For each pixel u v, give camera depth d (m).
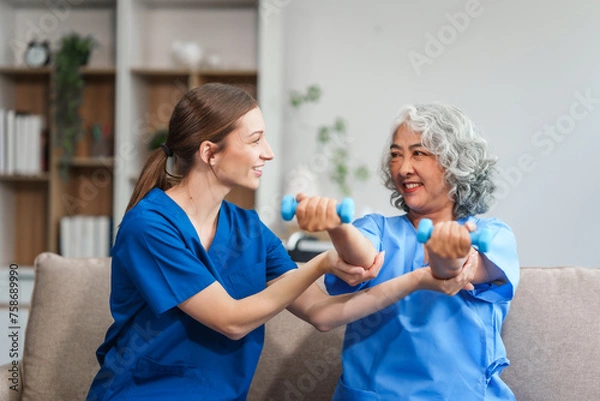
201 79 4.12
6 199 4.29
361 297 1.38
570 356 1.65
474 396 1.38
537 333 1.68
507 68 3.99
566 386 1.64
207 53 4.25
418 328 1.39
